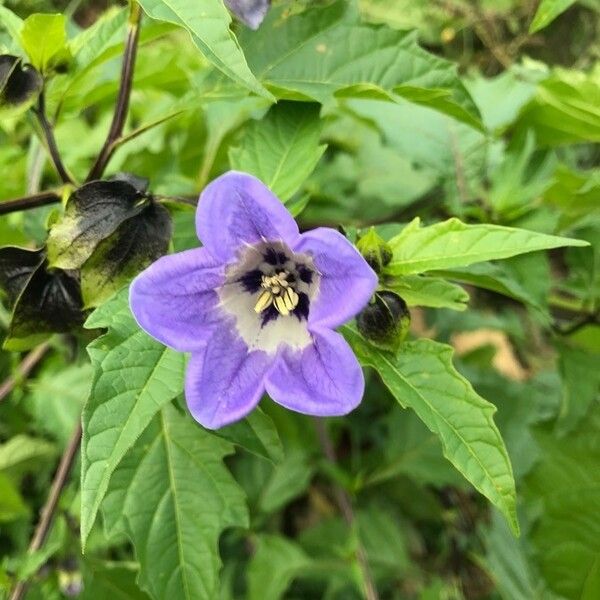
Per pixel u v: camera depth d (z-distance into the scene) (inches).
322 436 8.1
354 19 5.2
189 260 3.7
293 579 9.1
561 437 6.5
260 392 3.9
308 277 3.9
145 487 5.4
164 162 7.9
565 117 6.0
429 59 5.1
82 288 4.3
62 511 6.8
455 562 8.9
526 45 11.5
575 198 5.9
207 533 5.4
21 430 8.3
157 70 6.8
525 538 7.6
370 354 4.0
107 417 3.6
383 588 9.0
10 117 4.6
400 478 8.9
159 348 3.8
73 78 5.0
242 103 5.9
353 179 8.6
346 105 7.0
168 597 5.3
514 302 7.4
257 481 8.6
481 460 3.8
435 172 6.8
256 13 4.5
